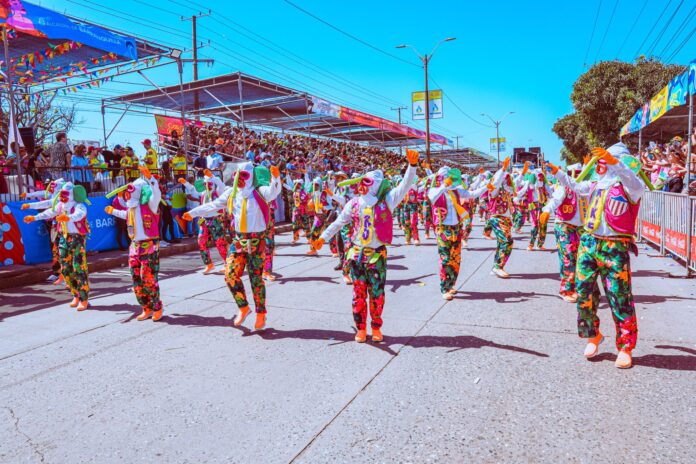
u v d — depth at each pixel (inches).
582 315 164.6
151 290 232.1
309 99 754.2
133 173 500.4
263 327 212.7
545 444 114.1
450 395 142.1
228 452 117.0
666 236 353.1
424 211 528.7
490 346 182.1
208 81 623.2
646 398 135.1
